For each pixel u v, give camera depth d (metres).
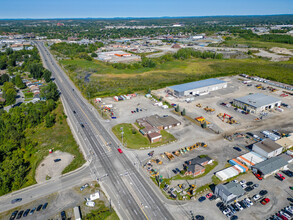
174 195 66.38
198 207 62.81
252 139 96.25
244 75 193.50
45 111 124.25
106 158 85.06
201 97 148.12
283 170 77.62
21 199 66.44
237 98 134.38
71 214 60.78
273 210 61.22
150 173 76.50
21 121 111.75
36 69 196.00
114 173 76.88
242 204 63.19
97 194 66.12
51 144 96.19
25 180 74.44
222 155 85.88
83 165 81.38
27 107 128.00
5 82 165.38
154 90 162.25
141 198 66.25
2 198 67.44
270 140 89.25
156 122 108.62
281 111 123.38
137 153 87.88
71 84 181.12
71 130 107.38
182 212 61.28
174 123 108.31
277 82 173.50
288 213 59.88
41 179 75.00
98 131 105.12
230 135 100.00
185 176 74.75
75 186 71.31
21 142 94.75
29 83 182.12
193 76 194.00
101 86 167.38
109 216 60.06
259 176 73.75
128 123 112.12
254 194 66.94
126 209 62.41
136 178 74.38
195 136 99.75
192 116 119.62
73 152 89.69
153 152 87.94
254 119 115.12
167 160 83.31
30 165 83.88
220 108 129.50
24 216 60.28
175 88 154.12
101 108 130.75
